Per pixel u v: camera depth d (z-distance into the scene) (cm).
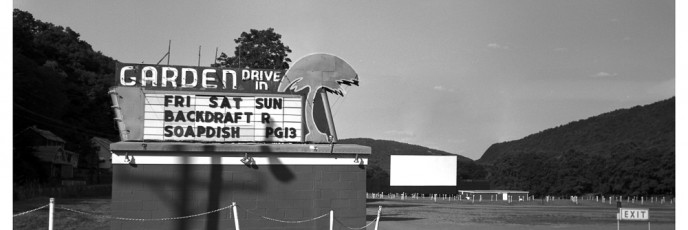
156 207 1847
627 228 3509
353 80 2036
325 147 1959
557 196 12056
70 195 5234
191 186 1873
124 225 1822
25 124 5812
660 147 11619
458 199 10300
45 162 6191
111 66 8500
